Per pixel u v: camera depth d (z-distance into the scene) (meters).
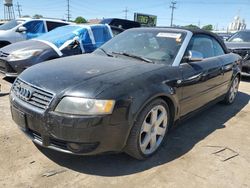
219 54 4.93
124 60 3.61
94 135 2.63
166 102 3.35
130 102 2.76
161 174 2.95
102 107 2.61
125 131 2.79
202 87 4.03
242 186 2.84
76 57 3.82
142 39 4.11
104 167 3.01
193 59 3.75
